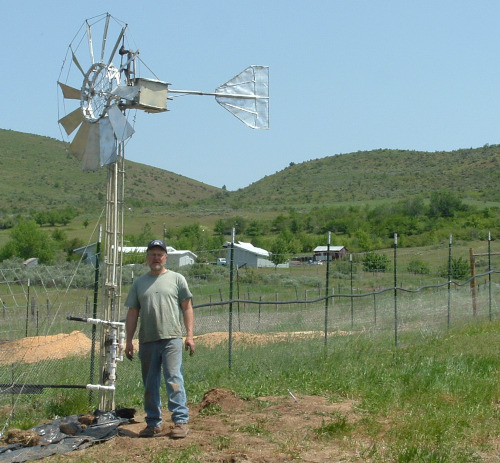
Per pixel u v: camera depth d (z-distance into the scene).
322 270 28.59
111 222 7.54
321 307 19.11
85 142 7.96
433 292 19.95
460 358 10.83
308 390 8.78
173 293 6.93
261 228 70.88
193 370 10.05
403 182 119.25
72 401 8.05
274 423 7.14
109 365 7.48
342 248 45.50
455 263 24.80
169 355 6.80
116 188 7.54
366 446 6.43
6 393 7.81
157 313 6.83
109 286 7.54
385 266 26.06
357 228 62.12
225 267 17.44
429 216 66.56
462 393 8.61
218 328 16.80
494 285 21.59
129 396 8.73
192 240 53.22
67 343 12.74
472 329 14.80
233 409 7.73
